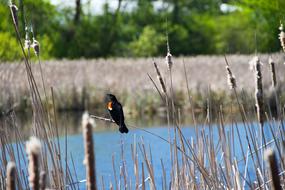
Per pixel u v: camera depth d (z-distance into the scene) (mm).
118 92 26531
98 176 10992
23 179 7434
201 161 7527
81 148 14984
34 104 6793
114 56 66250
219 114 7547
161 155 12211
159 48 65812
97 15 66812
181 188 7535
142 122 21266
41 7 51625
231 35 65000
